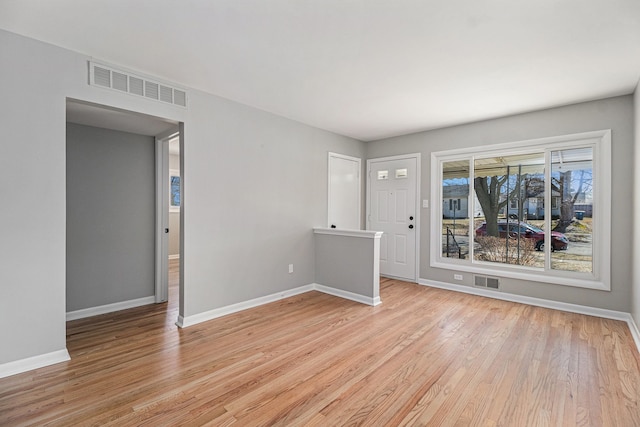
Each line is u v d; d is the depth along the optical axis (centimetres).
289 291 413
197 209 314
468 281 429
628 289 318
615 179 324
